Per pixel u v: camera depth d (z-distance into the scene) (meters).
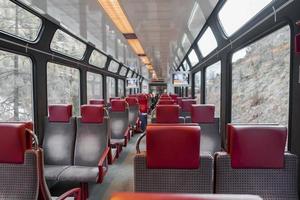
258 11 2.97
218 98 5.12
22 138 1.82
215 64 5.45
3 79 3.30
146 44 6.77
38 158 1.85
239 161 1.66
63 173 3.09
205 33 5.60
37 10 3.58
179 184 1.69
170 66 13.73
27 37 3.62
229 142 1.70
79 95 6.16
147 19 4.39
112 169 4.54
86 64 6.46
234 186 1.68
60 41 4.76
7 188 1.84
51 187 3.61
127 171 4.44
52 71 4.55
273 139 1.65
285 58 2.55
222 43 4.52
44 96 4.07
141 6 3.70
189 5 3.72
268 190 1.67
